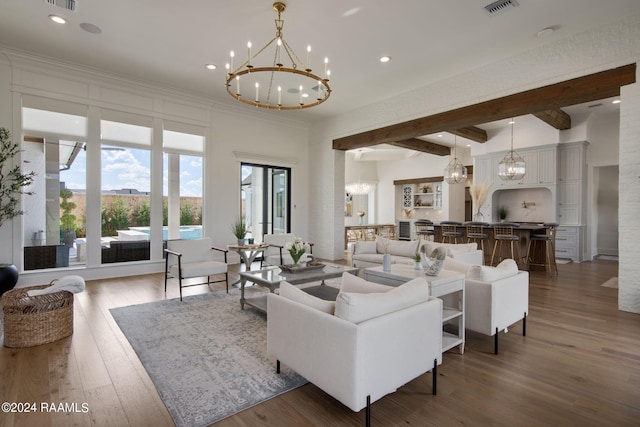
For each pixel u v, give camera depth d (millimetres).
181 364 2504
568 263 7270
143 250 5875
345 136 7348
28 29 4039
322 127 7945
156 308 3873
